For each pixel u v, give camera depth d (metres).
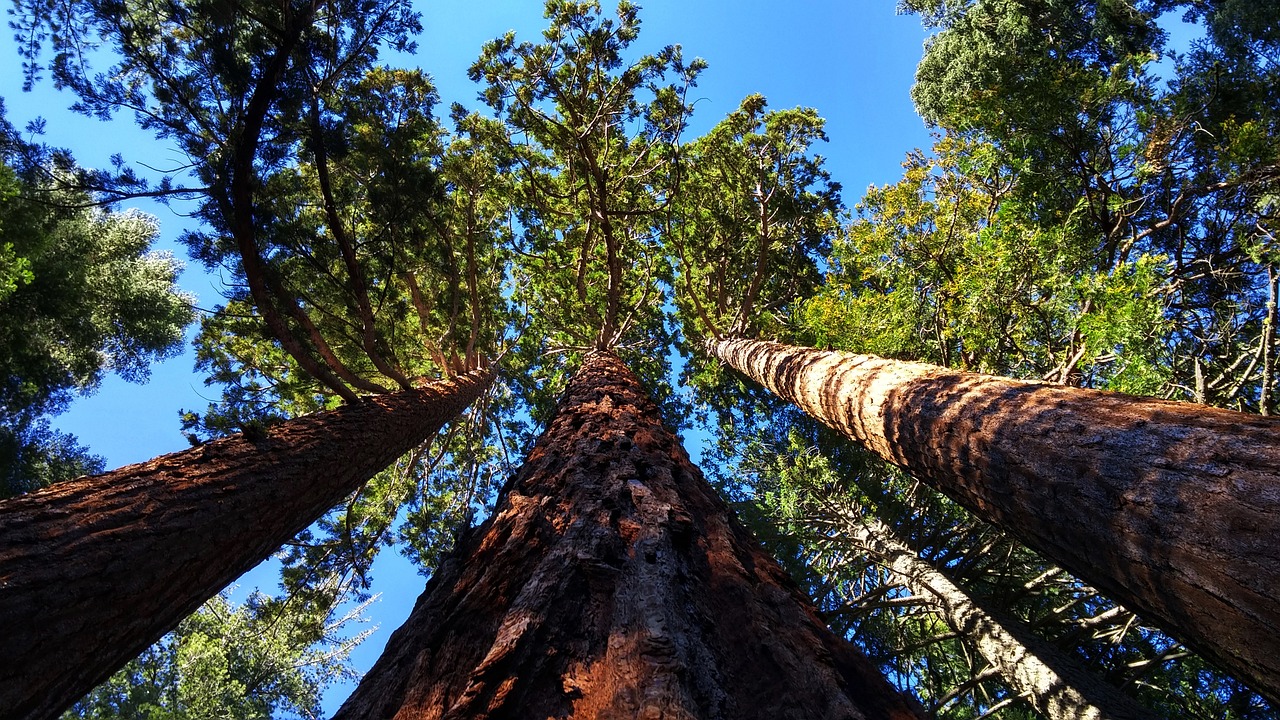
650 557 1.57
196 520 3.13
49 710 2.27
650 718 0.93
